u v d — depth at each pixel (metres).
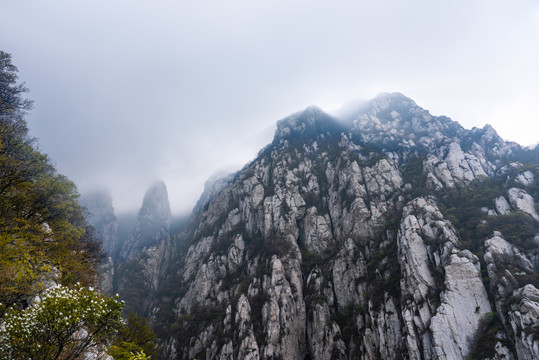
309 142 170.88
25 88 41.25
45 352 14.38
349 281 85.81
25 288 16.75
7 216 24.58
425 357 56.34
